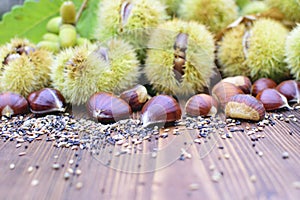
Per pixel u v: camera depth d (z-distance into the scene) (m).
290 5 0.52
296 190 0.33
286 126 0.42
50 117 0.45
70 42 0.52
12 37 0.58
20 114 0.46
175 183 0.34
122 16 0.48
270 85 0.48
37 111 0.46
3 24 0.58
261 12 0.54
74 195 0.33
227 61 0.52
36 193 0.33
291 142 0.39
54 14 0.58
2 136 0.41
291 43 0.47
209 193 0.33
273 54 0.49
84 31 0.56
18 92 0.48
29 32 0.59
